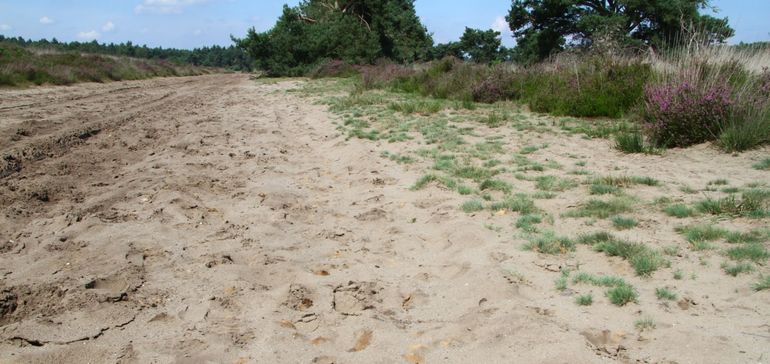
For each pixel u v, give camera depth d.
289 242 5.01
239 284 4.05
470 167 7.51
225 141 10.09
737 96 8.18
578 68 14.20
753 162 6.90
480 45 53.12
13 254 4.60
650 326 3.22
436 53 52.34
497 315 3.48
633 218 5.08
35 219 5.44
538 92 13.84
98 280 4.04
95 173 7.43
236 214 5.77
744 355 2.84
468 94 15.89
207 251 4.71
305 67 38.19
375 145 9.52
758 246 4.10
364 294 3.95
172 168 7.68
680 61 9.99
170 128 11.53
